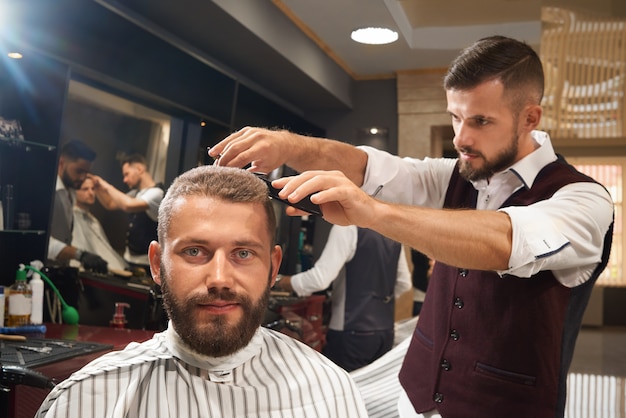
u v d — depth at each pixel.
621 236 7.25
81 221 3.49
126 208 3.84
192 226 1.14
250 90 5.01
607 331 5.53
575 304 1.64
